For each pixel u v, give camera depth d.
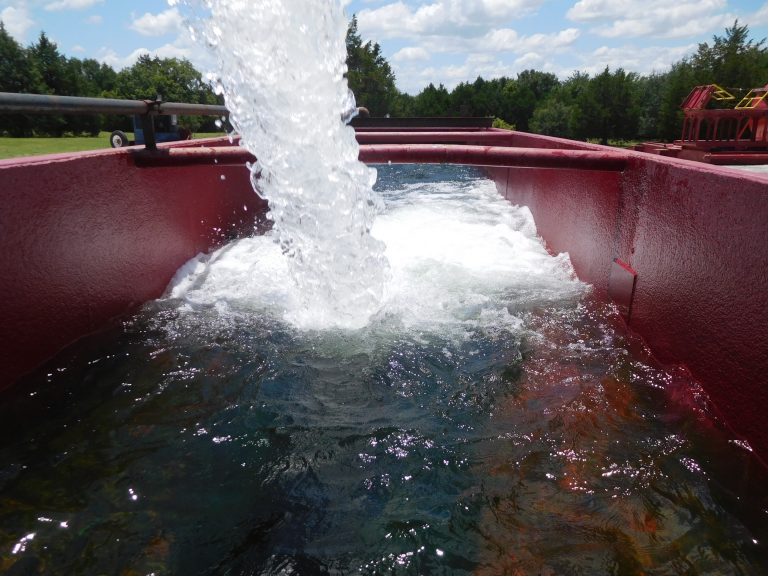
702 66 31.17
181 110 4.27
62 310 3.03
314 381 3.03
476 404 2.82
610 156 3.78
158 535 1.96
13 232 2.64
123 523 2.01
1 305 2.58
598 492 2.18
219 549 1.91
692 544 1.91
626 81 36.62
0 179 2.57
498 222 7.33
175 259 4.48
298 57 3.83
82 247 3.20
